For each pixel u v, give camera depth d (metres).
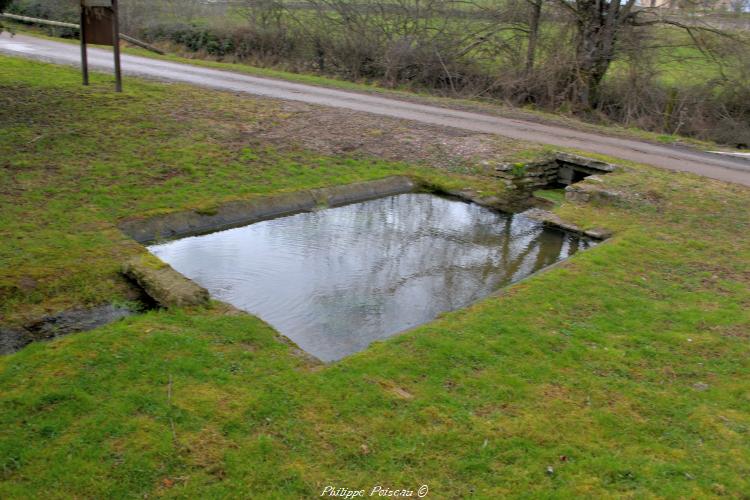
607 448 4.55
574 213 10.59
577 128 16.84
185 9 29.17
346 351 6.22
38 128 11.93
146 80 17.88
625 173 12.23
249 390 4.91
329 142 13.38
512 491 4.08
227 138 12.74
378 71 23.77
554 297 7.02
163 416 4.51
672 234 9.53
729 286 7.68
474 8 23.05
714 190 11.52
